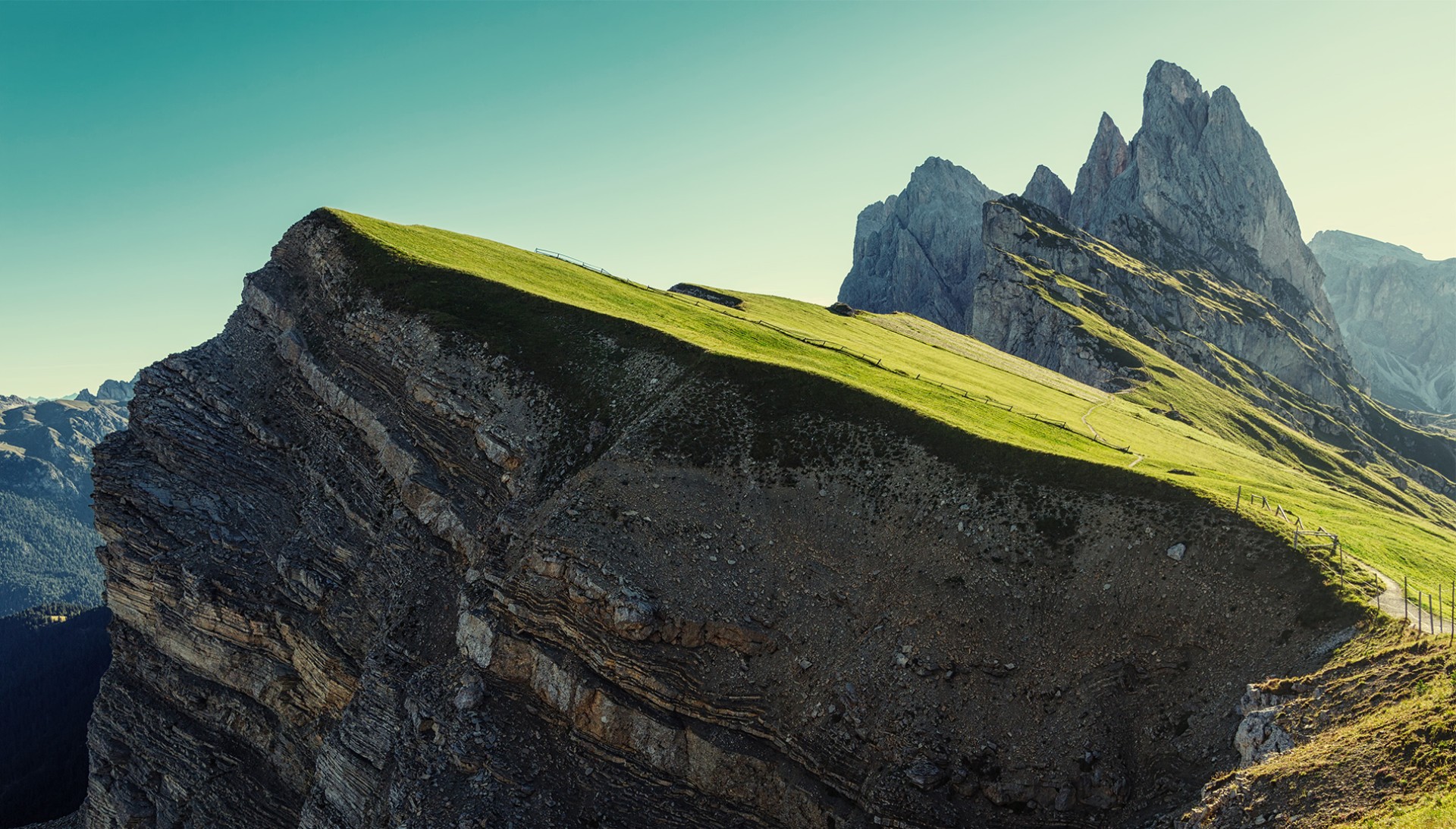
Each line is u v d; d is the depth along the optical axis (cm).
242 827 7512
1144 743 5134
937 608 6088
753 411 7700
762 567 6625
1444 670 4112
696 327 10338
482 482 7800
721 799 5725
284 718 7756
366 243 10262
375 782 6412
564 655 6272
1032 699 5522
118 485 8606
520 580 6538
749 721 5875
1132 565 5919
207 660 7975
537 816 5666
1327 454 19112
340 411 8788
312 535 8112
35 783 13250
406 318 9112
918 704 5644
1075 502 6462
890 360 11425
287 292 10356
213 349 9894
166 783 7962
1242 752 4628
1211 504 6091
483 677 6356
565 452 7644
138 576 8362
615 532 6700
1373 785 3656
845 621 6203
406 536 7625
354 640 7381
